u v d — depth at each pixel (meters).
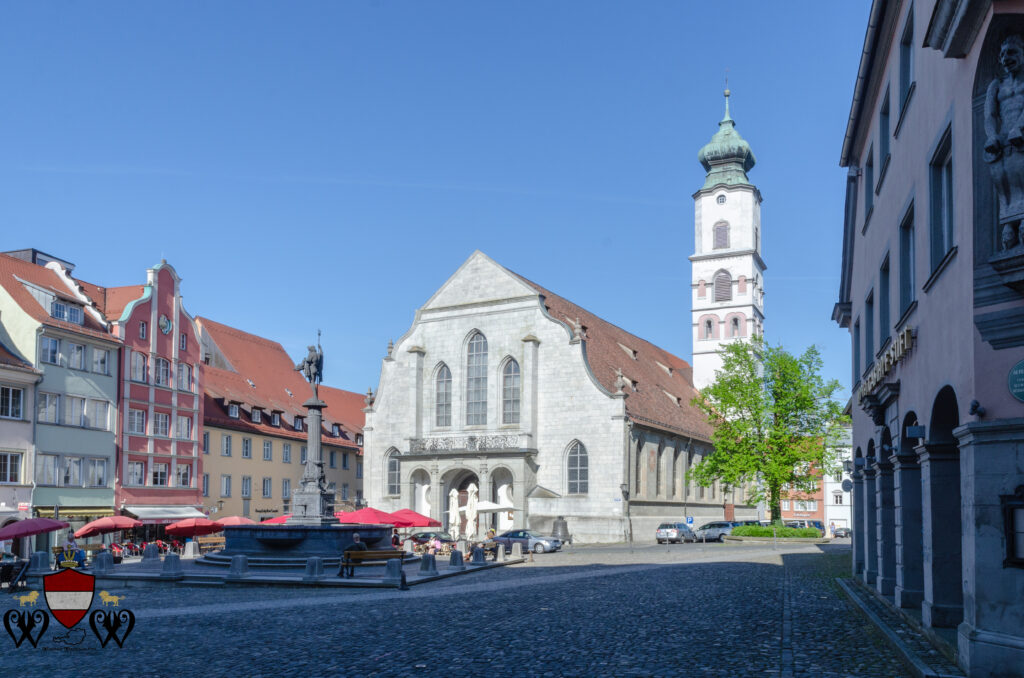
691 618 20.55
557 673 14.36
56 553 41.88
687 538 67.12
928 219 17.17
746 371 64.62
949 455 16.88
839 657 15.30
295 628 20.06
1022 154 12.78
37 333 54.03
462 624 20.33
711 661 15.11
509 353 71.06
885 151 24.19
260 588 31.75
